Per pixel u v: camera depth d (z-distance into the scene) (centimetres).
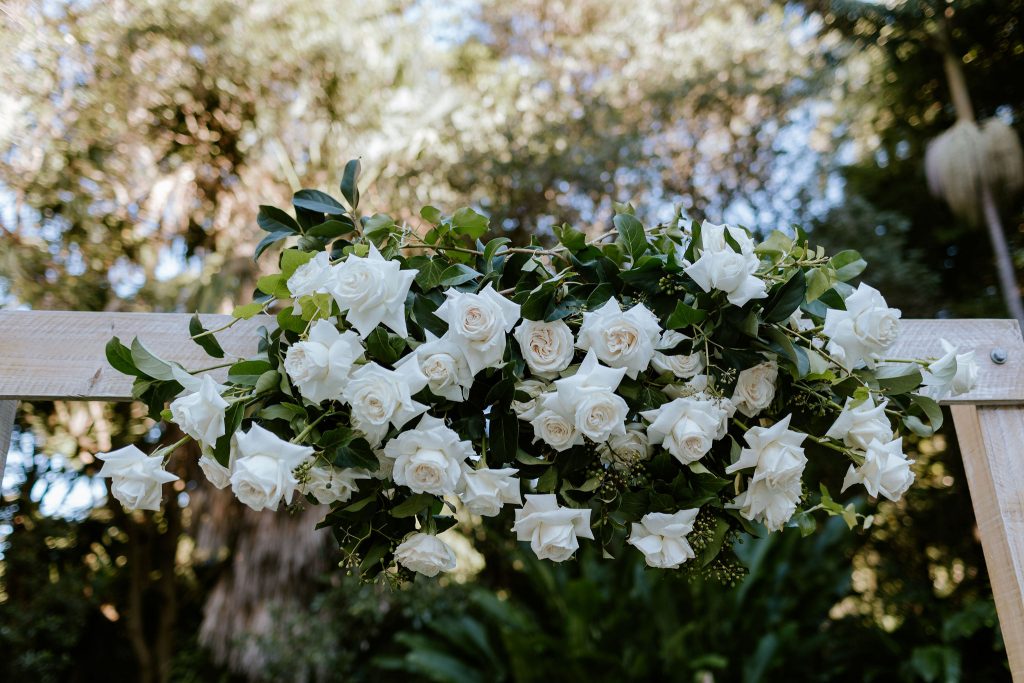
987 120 428
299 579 436
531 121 457
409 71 441
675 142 501
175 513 491
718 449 113
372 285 97
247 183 406
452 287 108
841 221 463
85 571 470
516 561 522
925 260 508
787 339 106
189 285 389
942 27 422
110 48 335
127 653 510
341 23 406
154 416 107
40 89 312
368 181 410
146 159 372
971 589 472
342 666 438
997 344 134
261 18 381
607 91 492
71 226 348
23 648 428
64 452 410
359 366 101
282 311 101
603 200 462
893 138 523
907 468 107
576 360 109
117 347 102
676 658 420
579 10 511
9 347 118
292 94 403
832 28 447
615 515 109
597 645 452
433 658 439
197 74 371
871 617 494
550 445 106
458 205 425
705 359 108
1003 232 461
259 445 93
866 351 106
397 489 110
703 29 507
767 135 506
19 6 301
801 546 485
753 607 456
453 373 99
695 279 102
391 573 111
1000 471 131
